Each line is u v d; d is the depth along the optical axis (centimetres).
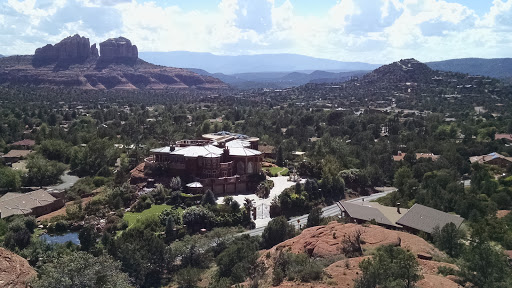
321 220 8906
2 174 12188
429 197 9856
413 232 7875
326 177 12500
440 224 7681
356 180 13412
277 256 5806
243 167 12506
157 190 10956
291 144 17412
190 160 11894
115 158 15312
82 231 7981
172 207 10381
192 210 9656
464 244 6181
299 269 5059
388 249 5038
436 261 5581
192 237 8931
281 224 8194
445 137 19288
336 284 4581
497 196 9681
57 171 13675
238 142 14062
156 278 7306
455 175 12325
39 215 10400
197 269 7150
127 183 11588
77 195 11956
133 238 7788
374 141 19562
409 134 19812
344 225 6912
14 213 9675
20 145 17112
